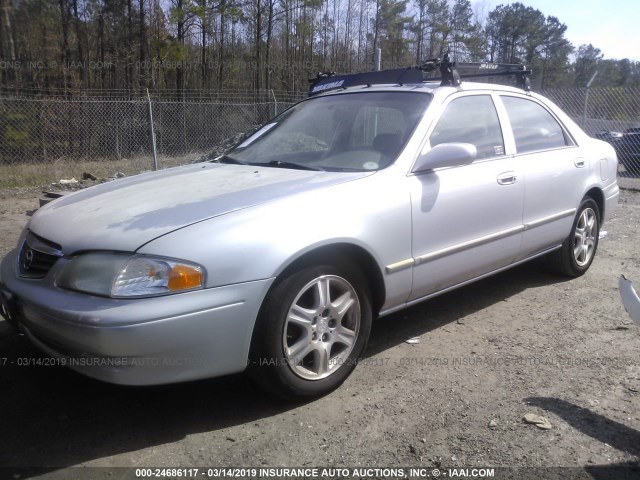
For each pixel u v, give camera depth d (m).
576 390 3.20
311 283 2.97
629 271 5.38
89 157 17.03
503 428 2.83
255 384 3.14
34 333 2.89
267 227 2.81
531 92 4.88
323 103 4.38
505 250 4.13
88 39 34.25
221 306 2.64
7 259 3.28
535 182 4.33
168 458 2.61
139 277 2.56
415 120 3.74
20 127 17.38
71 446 2.70
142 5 32.94
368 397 3.13
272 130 4.39
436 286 3.70
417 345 3.79
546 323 4.16
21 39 31.47
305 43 40.25
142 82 32.72
